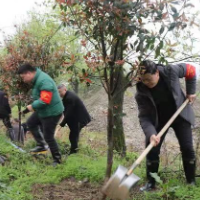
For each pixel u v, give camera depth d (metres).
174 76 4.00
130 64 3.64
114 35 3.50
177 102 4.05
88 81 3.62
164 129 3.90
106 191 3.43
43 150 6.19
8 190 4.11
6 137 7.20
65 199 4.18
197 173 4.73
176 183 4.41
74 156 6.00
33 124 6.05
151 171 4.35
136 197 4.15
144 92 4.06
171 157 6.05
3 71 6.48
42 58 6.40
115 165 5.43
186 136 4.24
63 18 3.65
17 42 6.72
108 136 4.05
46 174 4.96
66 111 6.25
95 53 3.62
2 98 6.98
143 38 3.29
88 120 6.49
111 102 3.88
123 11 3.24
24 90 6.55
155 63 3.97
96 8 3.34
